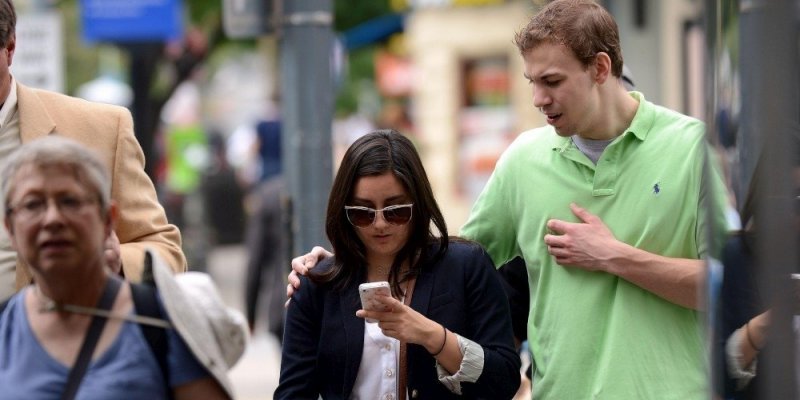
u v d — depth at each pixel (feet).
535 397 46.39
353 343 43.11
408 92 268.00
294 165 70.85
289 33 70.90
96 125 45.88
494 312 43.70
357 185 42.80
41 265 33.81
